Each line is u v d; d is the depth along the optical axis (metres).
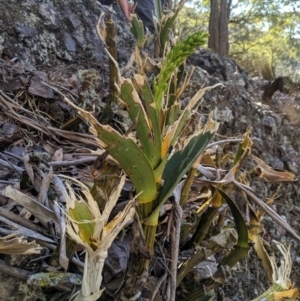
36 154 0.68
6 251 0.47
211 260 0.63
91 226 0.41
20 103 0.95
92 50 1.41
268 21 9.59
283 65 10.77
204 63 2.16
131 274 0.48
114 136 0.40
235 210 0.58
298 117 2.02
